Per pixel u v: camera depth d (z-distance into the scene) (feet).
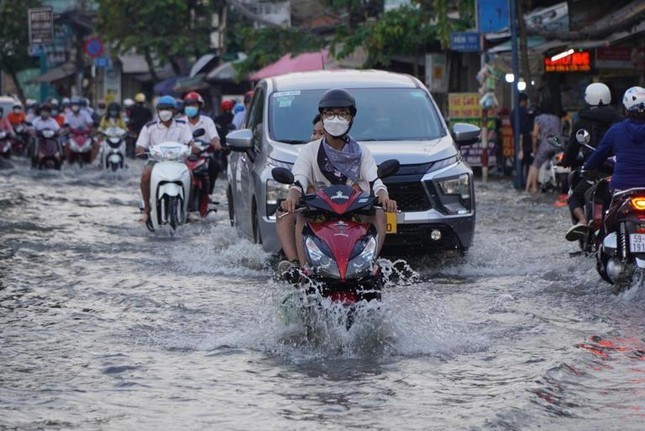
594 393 39.68
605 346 46.91
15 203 113.91
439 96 176.24
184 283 63.46
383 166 48.08
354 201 46.24
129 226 94.02
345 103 47.42
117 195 128.36
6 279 64.59
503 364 43.75
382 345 46.60
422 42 174.09
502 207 111.14
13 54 366.43
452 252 72.54
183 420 36.19
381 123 72.90
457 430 34.71
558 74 153.79
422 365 43.70
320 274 45.80
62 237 84.89
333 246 45.80
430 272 67.41
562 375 41.88
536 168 131.75
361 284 46.52
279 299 48.16
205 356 45.27
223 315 53.83
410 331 48.11
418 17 174.19
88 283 63.36
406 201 67.51
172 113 94.84
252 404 38.17
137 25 281.33
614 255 58.44
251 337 48.16
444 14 154.30
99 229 91.30
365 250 46.06
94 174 167.94
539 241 81.97
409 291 59.21
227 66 226.58
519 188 135.95
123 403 38.29
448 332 49.06
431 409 37.40
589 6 146.10
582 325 51.21
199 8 282.15
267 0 227.40
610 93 68.44
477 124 152.97
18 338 48.80
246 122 80.89
